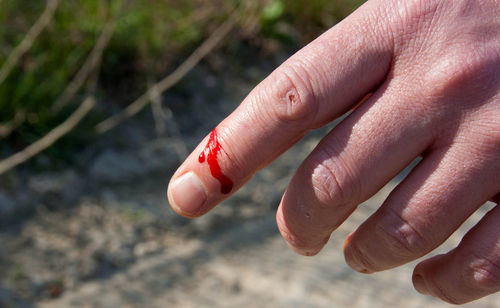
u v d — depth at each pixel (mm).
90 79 3223
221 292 2211
